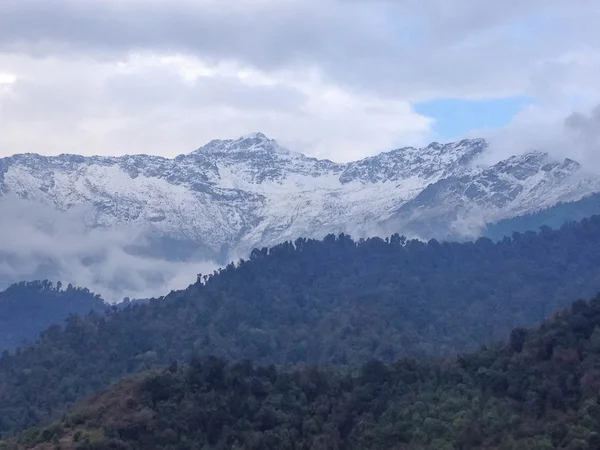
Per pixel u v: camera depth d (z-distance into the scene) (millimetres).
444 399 146375
